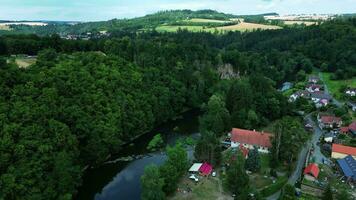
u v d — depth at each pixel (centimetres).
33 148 9344
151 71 17375
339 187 9756
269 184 10050
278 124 11912
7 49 16500
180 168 9994
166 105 16412
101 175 11169
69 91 12356
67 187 9188
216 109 14762
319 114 16625
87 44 18900
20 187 8388
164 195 8844
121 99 14025
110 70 15312
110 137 12181
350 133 14350
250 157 10719
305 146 13075
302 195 9450
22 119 9775
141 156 12625
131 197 9950
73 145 10519
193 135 14788
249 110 15112
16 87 10838
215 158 11100
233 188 9456
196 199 9338
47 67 13475
